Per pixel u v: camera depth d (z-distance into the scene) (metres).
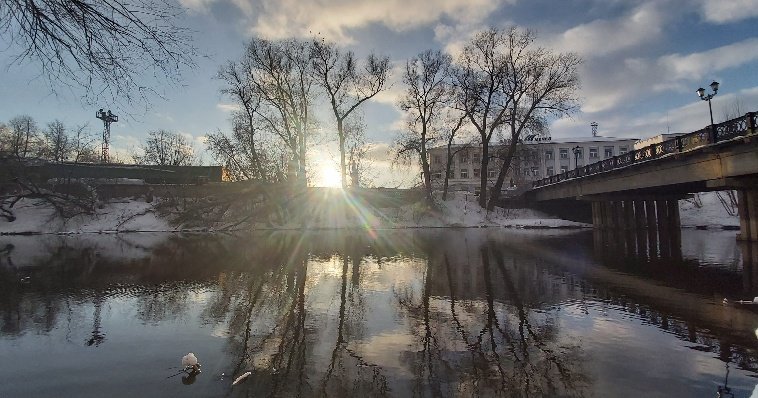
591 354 6.48
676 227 34.59
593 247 23.02
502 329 7.91
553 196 43.03
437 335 7.62
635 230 34.62
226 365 6.28
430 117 47.47
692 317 8.48
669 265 15.73
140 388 5.48
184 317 9.12
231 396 5.23
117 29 4.68
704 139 19.58
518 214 49.03
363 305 10.11
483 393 5.23
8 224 39.25
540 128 45.41
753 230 21.38
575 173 36.41
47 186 42.72
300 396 5.22
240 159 44.94
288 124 42.25
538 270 15.12
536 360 6.29
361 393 5.27
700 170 20.89
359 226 43.44
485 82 44.72
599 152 88.25
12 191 41.34
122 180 49.53
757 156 17.08
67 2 4.39
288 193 42.97
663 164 23.55
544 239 28.64
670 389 5.23
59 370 6.12
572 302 10.00
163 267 17.12
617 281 12.65
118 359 6.55
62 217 40.38
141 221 41.81
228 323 8.61
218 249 24.48
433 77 45.81
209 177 54.59
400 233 36.78
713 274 13.51
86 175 47.75
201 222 41.84
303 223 43.44
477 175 81.19
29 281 13.90
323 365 6.24
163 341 7.45
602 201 37.19
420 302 10.33
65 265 17.81
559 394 5.17
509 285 12.34
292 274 15.12
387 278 13.97
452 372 5.90
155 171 52.62
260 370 6.07
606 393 5.15
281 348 7.03
